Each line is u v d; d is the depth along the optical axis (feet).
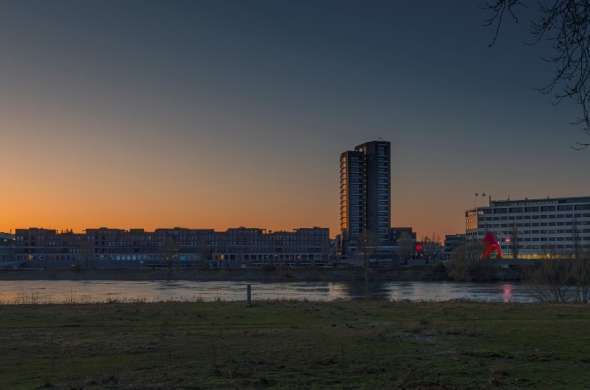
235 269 605.31
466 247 588.91
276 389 46.65
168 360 58.65
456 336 74.64
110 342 70.13
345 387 47.26
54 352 63.52
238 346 66.85
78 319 94.48
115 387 47.16
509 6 28.32
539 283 217.36
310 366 55.31
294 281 535.19
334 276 560.20
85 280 570.05
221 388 46.88
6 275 600.80
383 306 120.67
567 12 28.35
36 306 120.57
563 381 49.55
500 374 52.03
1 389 46.98
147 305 123.44
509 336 74.49
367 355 61.00
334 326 85.66
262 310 110.32
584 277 215.51
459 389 46.80
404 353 62.28
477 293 340.18
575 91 28.63
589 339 71.97
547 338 72.84
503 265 538.06
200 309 112.68
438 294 333.21
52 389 46.88
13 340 72.08
